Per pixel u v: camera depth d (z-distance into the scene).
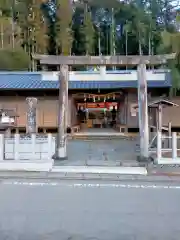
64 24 34.81
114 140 18.33
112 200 7.10
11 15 35.41
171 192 7.88
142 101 12.08
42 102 21.97
